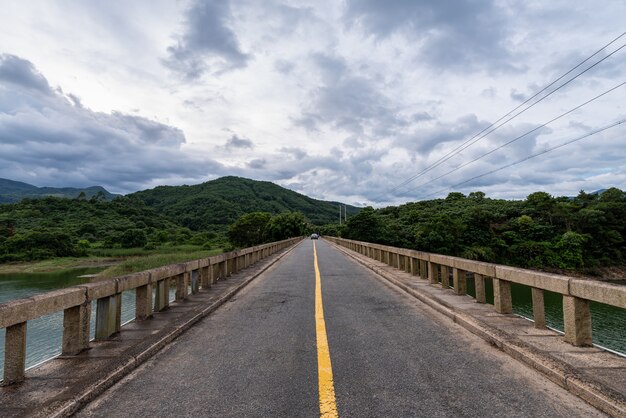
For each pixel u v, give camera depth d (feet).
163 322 19.85
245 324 20.76
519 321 18.76
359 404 10.39
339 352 15.29
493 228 247.29
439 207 321.52
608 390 10.26
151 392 11.64
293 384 11.96
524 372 12.73
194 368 13.79
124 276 18.22
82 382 11.71
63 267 189.67
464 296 26.27
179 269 25.48
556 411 9.82
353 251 94.48
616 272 201.46
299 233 333.83
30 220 354.54
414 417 9.55
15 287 119.96
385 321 20.89
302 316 22.49
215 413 10.03
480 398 10.68
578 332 14.44
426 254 33.99
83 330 14.98
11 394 10.86
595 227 213.66
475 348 15.61
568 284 14.65
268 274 47.14
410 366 13.50
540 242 217.36
